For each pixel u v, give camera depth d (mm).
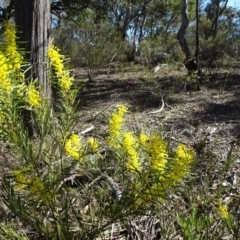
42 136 1751
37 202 1701
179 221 2055
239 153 3781
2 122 1655
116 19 19406
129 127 3979
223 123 5375
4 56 1569
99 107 6684
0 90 1598
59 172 1822
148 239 2309
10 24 1644
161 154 1608
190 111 6238
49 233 1801
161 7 25656
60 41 13219
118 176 2355
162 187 1630
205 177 2895
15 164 1959
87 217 2207
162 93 7582
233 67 12008
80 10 11609
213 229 2141
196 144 3650
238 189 2900
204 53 11570
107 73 12445
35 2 4332
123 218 1888
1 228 1799
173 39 16562
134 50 15070
